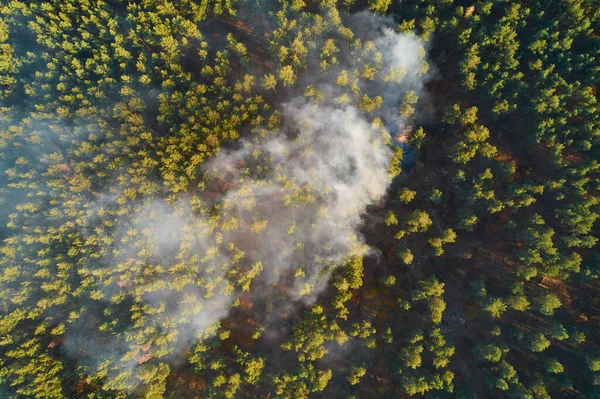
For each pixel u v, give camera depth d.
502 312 63.09
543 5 64.19
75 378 59.59
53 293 59.94
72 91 66.44
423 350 60.47
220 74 66.12
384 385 60.97
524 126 64.69
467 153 60.41
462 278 64.81
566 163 60.78
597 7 62.16
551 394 58.41
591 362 55.91
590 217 57.50
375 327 62.69
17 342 57.88
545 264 58.12
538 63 61.31
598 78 61.09
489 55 64.31
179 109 64.69
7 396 55.50
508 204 61.66
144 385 57.75
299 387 56.00
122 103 64.44
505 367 56.47
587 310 62.88
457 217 63.03
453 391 58.06
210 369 60.22
